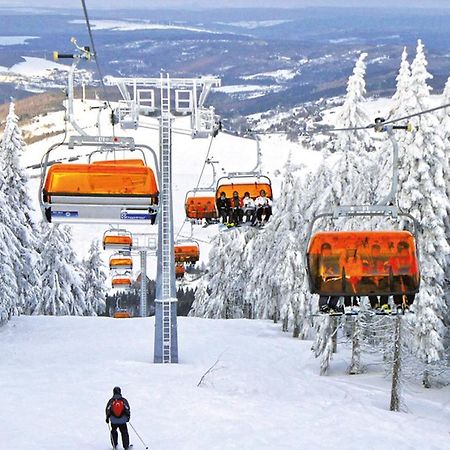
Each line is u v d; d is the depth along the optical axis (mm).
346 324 34844
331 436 19516
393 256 13320
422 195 28781
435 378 31062
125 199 15836
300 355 36500
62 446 17047
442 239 28781
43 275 52344
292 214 44406
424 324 28844
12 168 45781
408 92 29422
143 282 53719
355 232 13398
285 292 43219
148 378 26688
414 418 23484
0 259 40469
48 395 22875
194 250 47000
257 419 20938
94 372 27734
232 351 36031
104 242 48562
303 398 26562
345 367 34125
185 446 17766
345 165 33906
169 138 29078
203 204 33375
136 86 25844
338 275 13281
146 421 20062
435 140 28922
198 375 28016
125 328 42125
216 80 26094
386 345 31062
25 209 46281
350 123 34250
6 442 17156
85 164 15859
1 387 24062
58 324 43469
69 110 15547
